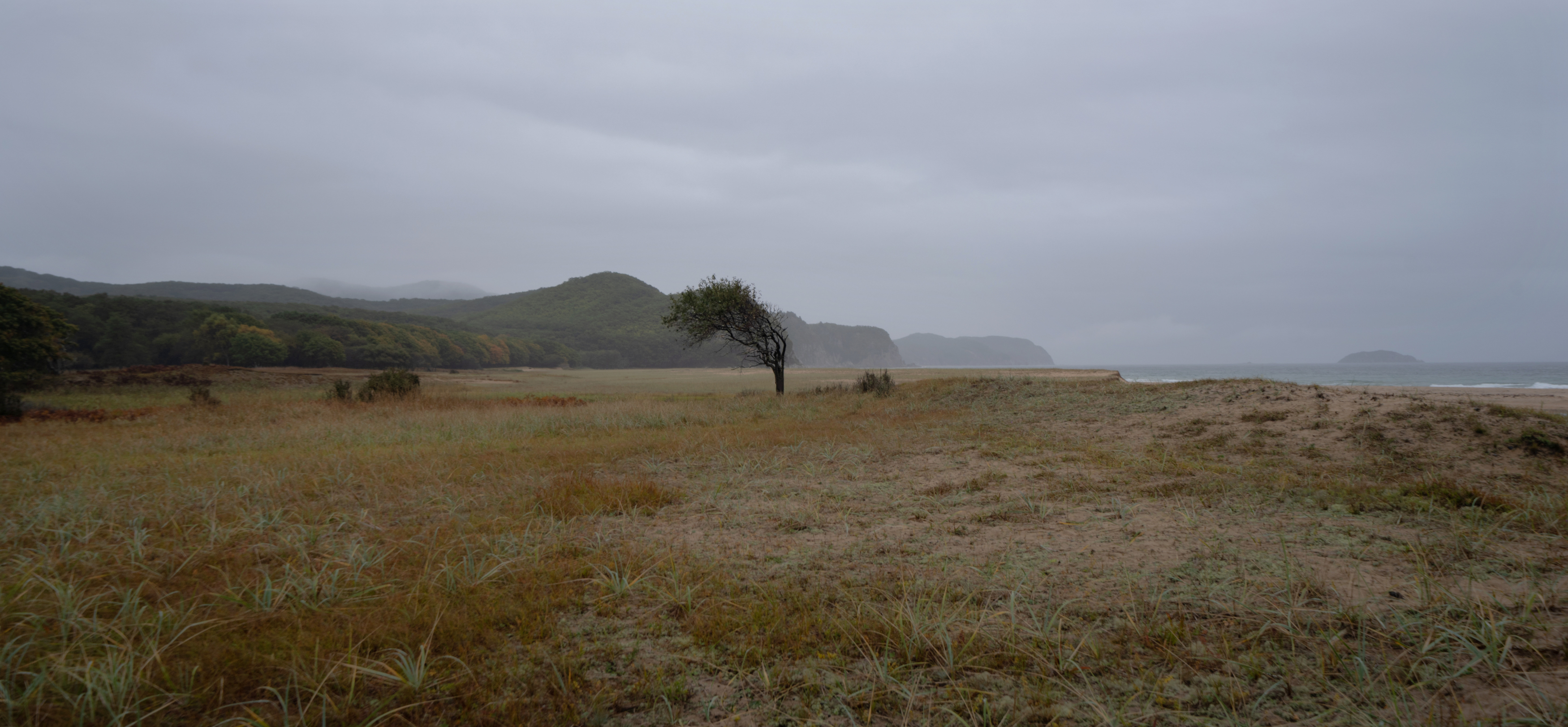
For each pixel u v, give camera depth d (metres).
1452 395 25.61
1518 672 2.84
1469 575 4.00
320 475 8.87
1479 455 8.52
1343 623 3.46
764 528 6.06
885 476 8.62
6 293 30.36
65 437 14.02
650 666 3.27
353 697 2.92
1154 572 4.40
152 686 2.96
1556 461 8.12
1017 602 3.93
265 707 2.88
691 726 2.72
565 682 3.06
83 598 4.06
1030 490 7.40
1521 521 5.45
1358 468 8.39
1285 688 2.83
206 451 12.20
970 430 13.15
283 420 17.39
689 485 8.26
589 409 19.03
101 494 7.38
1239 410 12.22
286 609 4.04
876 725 2.67
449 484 8.19
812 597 4.09
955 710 2.77
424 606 4.03
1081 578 4.35
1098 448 10.66
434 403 23.44
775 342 27.78
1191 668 3.03
